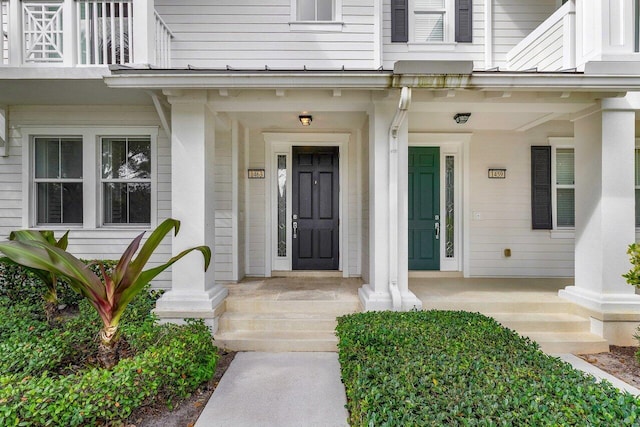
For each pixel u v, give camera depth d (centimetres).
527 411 172
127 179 513
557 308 418
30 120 500
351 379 229
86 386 213
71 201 513
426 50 551
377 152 397
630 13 375
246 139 568
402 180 395
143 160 518
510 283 529
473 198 581
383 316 321
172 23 520
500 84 347
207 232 399
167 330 311
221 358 352
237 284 517
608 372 321
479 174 581
